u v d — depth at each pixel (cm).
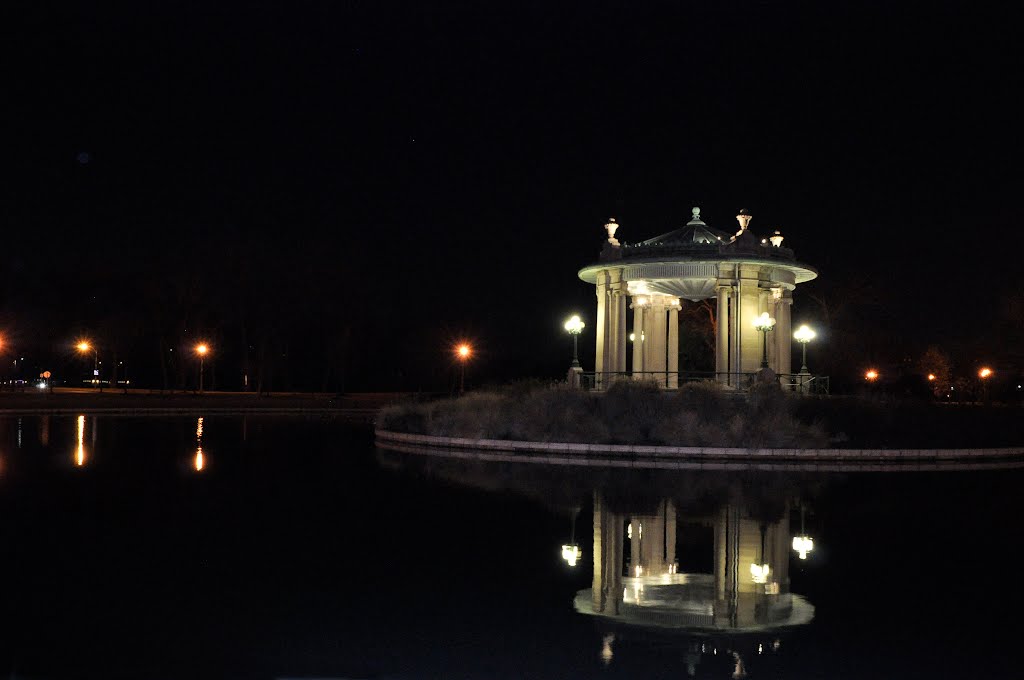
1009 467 2569
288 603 882
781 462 2627
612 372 3447
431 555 1125
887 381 5672
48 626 791
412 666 698
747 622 829
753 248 3331
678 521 1419
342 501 1606
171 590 928
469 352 8362
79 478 1898
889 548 1202
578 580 995
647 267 3412
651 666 701
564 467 2358
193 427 4050
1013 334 6050
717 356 3291
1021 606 895
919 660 723
